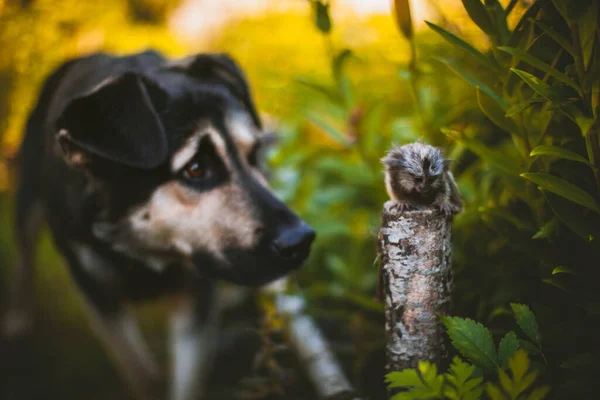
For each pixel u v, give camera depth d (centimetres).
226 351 97
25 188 101
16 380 107
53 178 85
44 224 112
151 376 99
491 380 48
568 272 47
